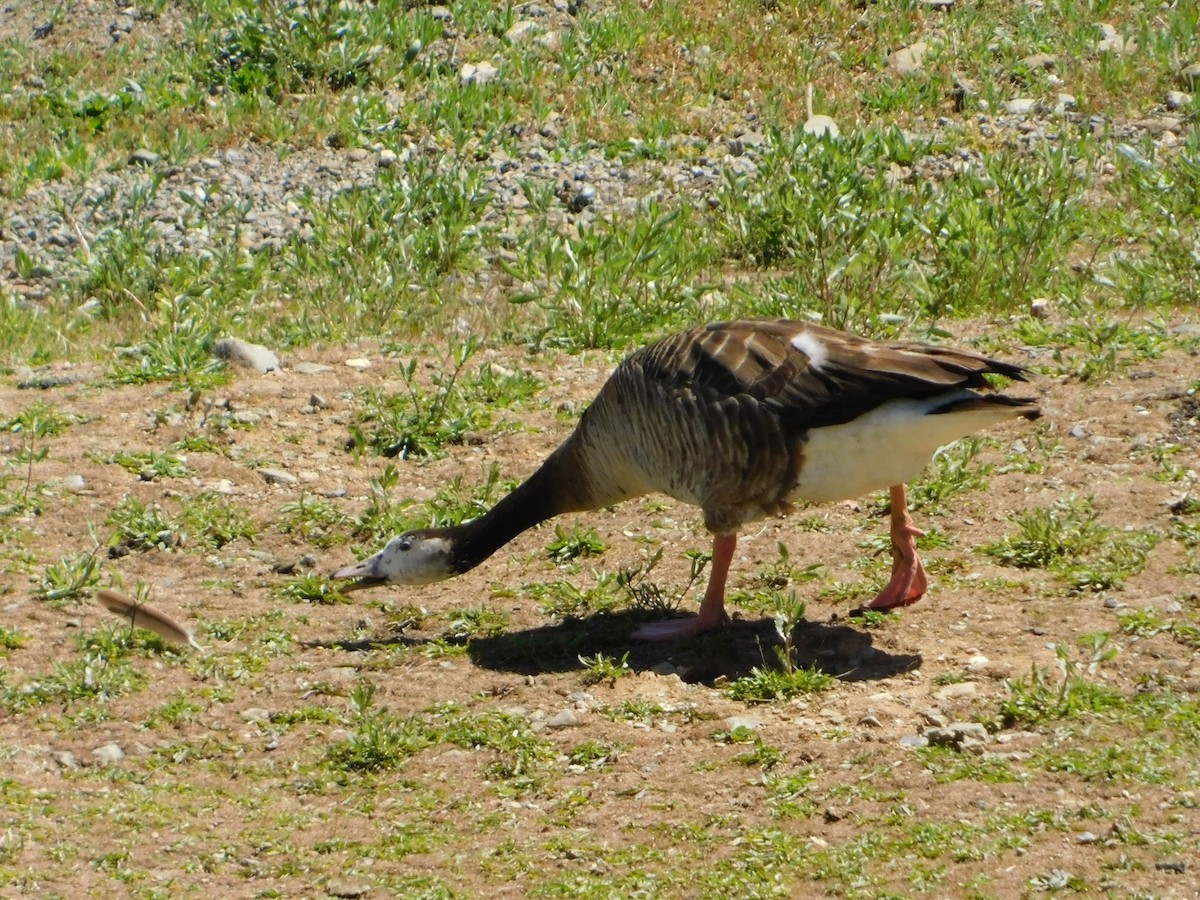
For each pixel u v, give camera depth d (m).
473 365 16.41
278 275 19.42
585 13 26.25
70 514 13.10
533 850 8.32
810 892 7.68
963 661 10.07
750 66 25.14
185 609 11.66
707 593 10.90
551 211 21.52
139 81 24.62
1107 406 13.89
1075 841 7.82
